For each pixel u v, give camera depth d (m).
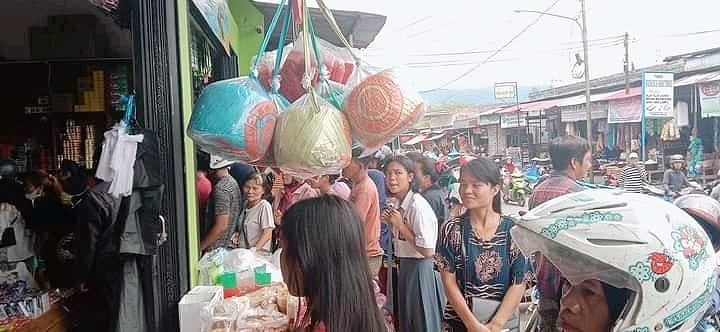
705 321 1.28
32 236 2.97
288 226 1.40
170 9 2.39
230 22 5.43
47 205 3.40
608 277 0.92
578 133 16.12
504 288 2.31
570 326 0.98
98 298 2.75
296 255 1.37
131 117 2.23
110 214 2.02
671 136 11.63
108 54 4.43
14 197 3.21
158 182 2.12
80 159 4.53
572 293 0.98
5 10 4.14
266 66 2.12
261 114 1.78
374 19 6.27
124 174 1.98
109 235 2.01
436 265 2.45
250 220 3.98
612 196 0.99
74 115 4.54
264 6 6.29
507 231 2.32
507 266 2.30
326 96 2.01
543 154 16.67
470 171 2.33
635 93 13.20
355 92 1.89
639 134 13.20
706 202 1.48
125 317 2.10
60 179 3.80
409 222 3.38
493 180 2.33
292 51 2.11
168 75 2.33
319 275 1.34
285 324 2.14
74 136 4.53
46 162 4.54
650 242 0.86
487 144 22.36
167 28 2.33
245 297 2.46
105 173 1.98
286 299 2.31
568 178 3.38
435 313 3.46
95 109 4.45
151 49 2.29
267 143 1.81
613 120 13.88
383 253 4.37
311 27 2.04
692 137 10.98
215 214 3.72
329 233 1.36
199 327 2.28
